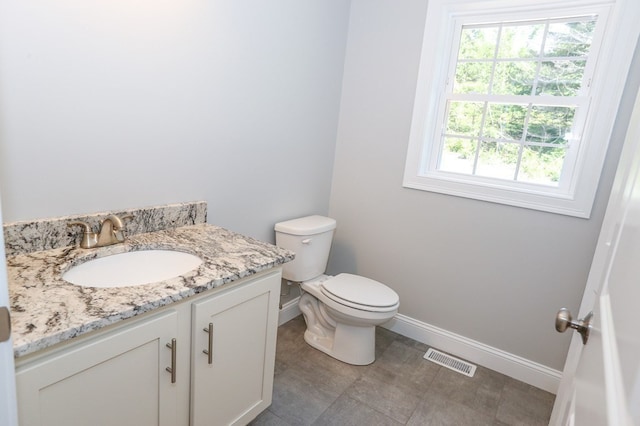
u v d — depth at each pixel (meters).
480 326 2.23
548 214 1.95
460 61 2.20
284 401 1.80
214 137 1.73
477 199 2.13
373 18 2.35
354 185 2.58
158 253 1.40
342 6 2.35
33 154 1.15
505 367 2.16
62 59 1.16
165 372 1.09
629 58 1.67
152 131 1.47
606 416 0.42
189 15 1.50
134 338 0.97
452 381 2.06
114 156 1.36
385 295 2.06
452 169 2.31
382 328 2.59
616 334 0.50
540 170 2.04
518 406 1.90
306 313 2.35
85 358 0.87
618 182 1.11
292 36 2.03
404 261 2.45
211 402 1.27
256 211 2.07
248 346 1.38
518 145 2.08
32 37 1.09
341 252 2.69
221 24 1.63
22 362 0.77
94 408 0.93
